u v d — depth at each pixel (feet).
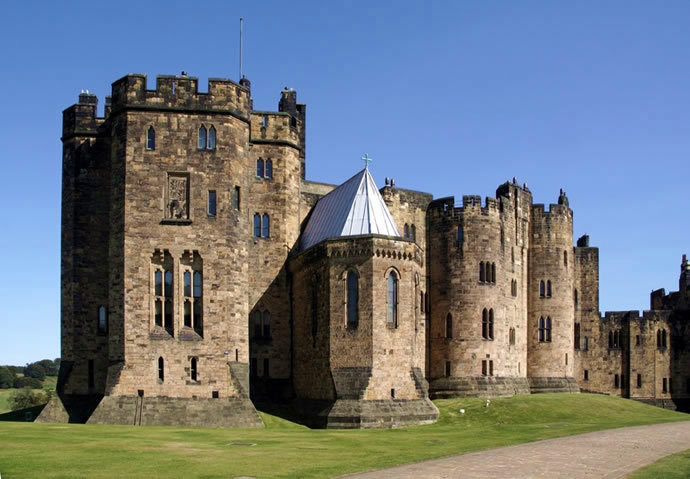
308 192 259.60
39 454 129.80
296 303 231.71
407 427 195.00
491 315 267.59
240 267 212.43
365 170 228.43
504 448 147.33
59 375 218.59
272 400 229.04
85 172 225.15
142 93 208.23
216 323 204.13
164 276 205.26
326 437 167.12
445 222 271.49
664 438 164.66
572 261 306.35
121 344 200.54
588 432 176.65
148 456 130.31
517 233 289.74
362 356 199.00
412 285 207.51
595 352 345.51
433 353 268.41
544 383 290.97
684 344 351.67
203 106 210.59
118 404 195.72
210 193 209.36
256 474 115.55
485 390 261.03
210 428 187.62
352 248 203.72
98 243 223.10
